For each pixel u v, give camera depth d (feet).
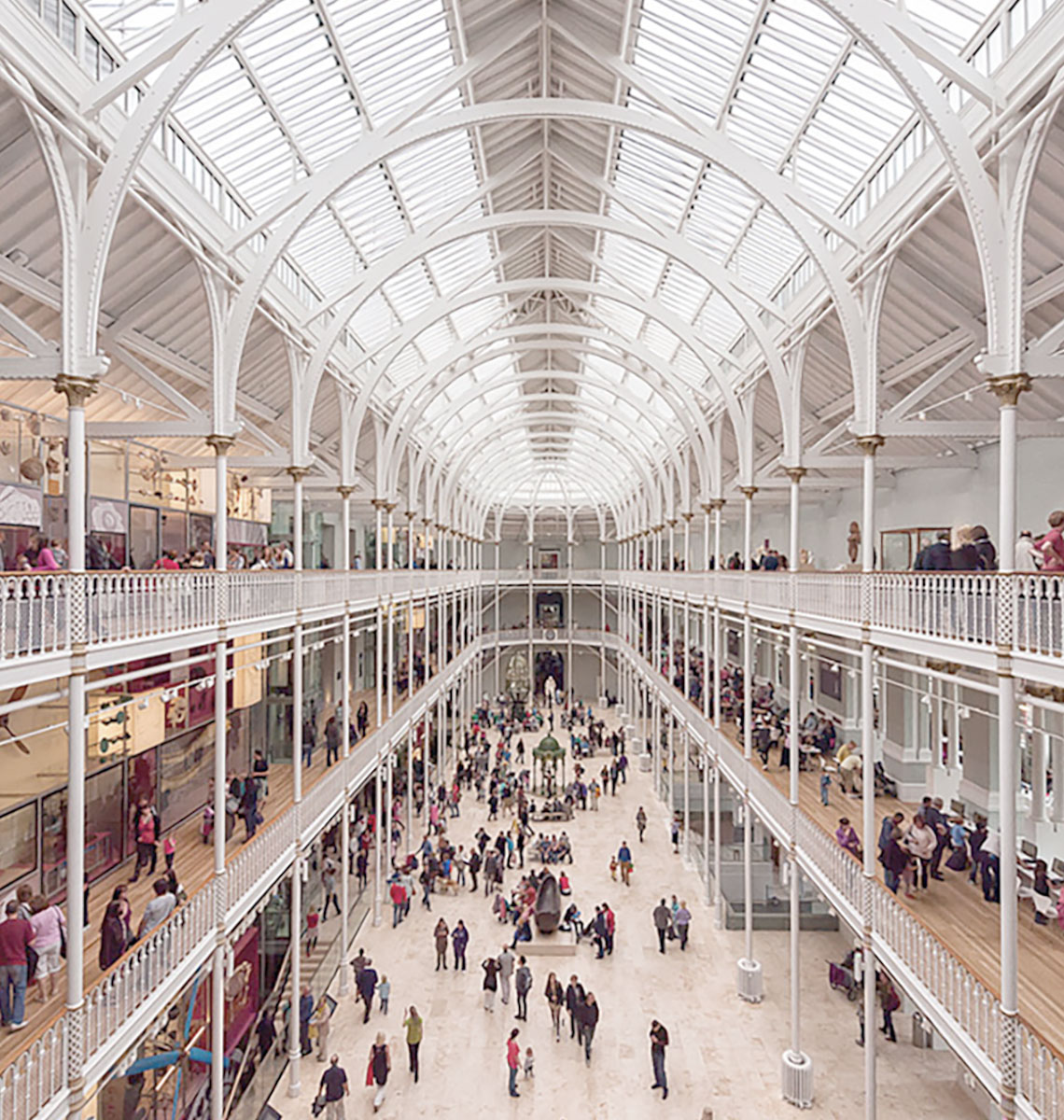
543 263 86.79
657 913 66.90
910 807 60.85
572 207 72.08
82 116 28.94
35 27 26.48
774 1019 56.34
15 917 30.42
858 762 64.08
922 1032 52.49
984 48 32.96
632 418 125.70
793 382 54.24
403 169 56.90
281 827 48.78
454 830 95.86
